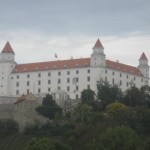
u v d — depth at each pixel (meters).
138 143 197.75
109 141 199.38
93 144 197.75
